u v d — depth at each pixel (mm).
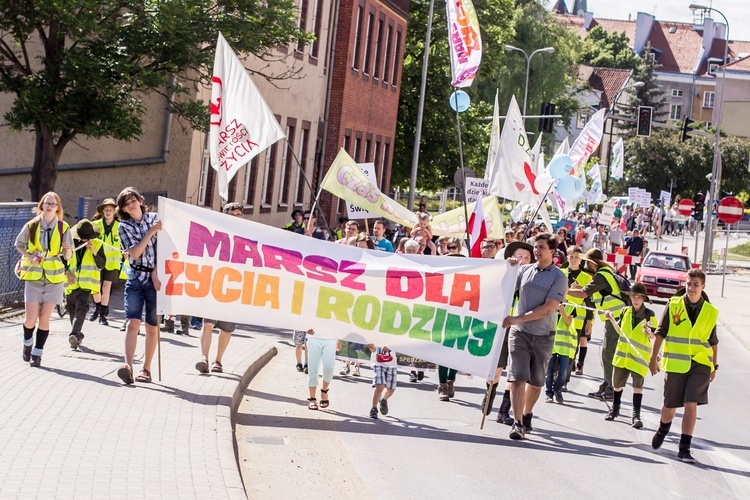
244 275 13328
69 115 23656
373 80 50250
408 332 13234
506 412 13922
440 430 13031
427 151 62125
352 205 22969
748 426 15586
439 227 25547
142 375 13148
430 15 44031
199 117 25781
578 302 18484
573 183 21219
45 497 7809
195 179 31312
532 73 74875
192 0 23859
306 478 10203
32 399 11312
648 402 17172
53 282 13461
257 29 24906
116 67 23359
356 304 13281
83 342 16031
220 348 14711
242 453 11008
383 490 9930
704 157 106000
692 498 10547
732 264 63156
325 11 41906
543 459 11797
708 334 12594
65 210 30297
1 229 18984
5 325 17062
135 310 13000
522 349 12844
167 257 13211
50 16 23484
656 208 84938
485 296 13008
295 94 38906
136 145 30453
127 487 8312
